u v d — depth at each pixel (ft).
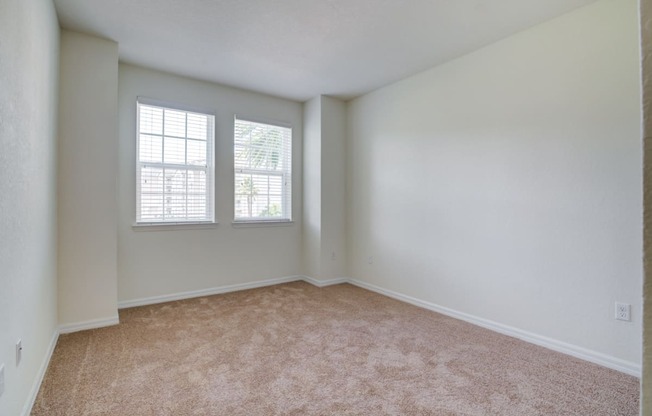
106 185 9.31
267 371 7.01
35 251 6.09
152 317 10.16
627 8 7.05
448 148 10.63
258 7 7.86
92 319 9.18
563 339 7.97
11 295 4.68
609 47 7.27
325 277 14.24
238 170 13.55
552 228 8.18
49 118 7.30
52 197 7.80
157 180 11.72
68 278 8.83
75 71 8.87
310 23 8.54
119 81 10.89
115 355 7.63
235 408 5.76
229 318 10.16
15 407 4.88
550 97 8.21
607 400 6.04
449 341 8.57
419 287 11.55
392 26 8.64
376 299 12.27
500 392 6.28
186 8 7.90
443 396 6.15
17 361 4.97
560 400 6.04
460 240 10.27
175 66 11.19
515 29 8.69
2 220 4.30
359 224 14.17
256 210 14.05
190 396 6.09
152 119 11.60
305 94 13.99
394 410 5.74
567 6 7.66
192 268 12.35
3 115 4.30
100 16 8.21
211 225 12.71
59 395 6.05
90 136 9.07
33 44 5.81
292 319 10.12
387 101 12.85
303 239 15.08
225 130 13.02
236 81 12.51
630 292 7.00
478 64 9.80
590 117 7.55
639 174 6.92
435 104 11.05
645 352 1.88
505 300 9.11
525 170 8.71
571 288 7.86
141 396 6.06
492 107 9.43
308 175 14.79
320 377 6.79
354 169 14.42
